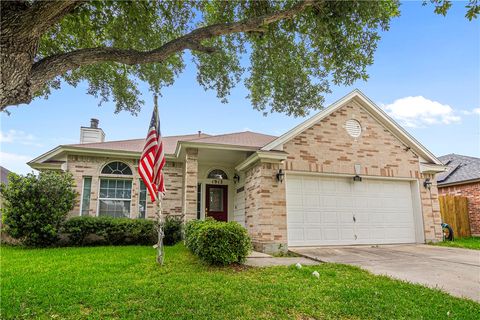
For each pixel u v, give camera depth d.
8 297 4.50
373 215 10.89
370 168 11.00
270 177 9.65
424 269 6.76
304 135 10.43
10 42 2.99
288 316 4.03
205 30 5.02
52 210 10.34
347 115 11.15
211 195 12.94
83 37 6.09
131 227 10.88
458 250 9.56
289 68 7.13
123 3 5.36
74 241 10.62
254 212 9.93
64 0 3.19
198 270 6.21
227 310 4.17
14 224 10.09
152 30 6.45
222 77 7.61
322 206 10.34
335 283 5.48
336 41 6.08
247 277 5.82
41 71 3.46
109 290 4.84
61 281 5.31
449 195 15.54
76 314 3.98
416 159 11.77
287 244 9.33
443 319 4.06
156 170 7.06
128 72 7.27
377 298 4.72
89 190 11.98
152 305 4.29
